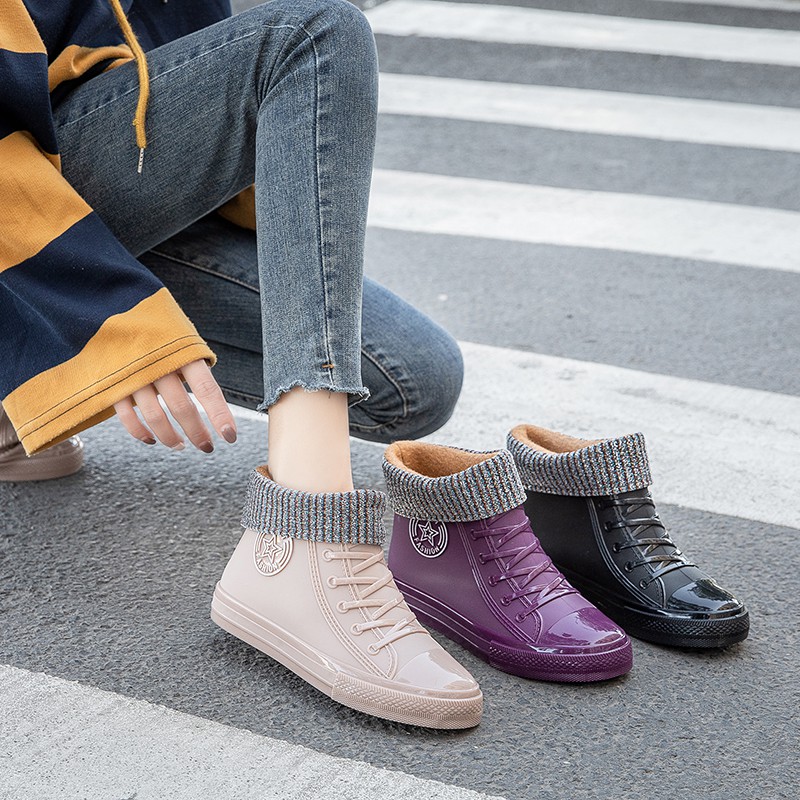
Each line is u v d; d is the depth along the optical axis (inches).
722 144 194.9
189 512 87.5
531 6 293.3
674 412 108.0
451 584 70.3
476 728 62.2
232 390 87.9
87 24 73.1
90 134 71.3
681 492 92.8
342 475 64.0
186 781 57.1
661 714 64.1
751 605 76.5
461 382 86.7
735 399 111.1
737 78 234.7
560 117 207.9
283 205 63.1
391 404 83.7
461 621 69.7
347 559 63.6
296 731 61.4
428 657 62.2
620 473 72.2
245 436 102.2
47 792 56.1
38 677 65.7
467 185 174.2
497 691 65.7
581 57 247.0
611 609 72.6
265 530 64.8
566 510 74.6
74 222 64.8
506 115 208.4
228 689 65.2
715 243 154.0
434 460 74.4
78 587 76.1
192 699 64.1
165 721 62.0
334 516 63.1
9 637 69.9
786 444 102.2
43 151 68.2
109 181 72.2
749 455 99.7
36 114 66.3
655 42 260.5
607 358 120.2
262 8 66.6
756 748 61.5
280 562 64.4
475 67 238.1
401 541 73.6
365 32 64.9
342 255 62.7
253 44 65.7
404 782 57.5
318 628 63.2
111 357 61.8
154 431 62.0
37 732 60.7
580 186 174.7
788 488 94.0
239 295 81.5
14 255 64.3
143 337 61.5
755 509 90.4
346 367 62.6
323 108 63.3
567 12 288.5
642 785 58.1
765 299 136.8
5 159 64.6
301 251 62.5
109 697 64.1
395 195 169.3
